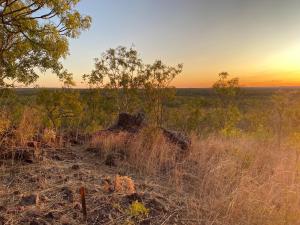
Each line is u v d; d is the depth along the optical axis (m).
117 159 6.21
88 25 8.03
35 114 7.66
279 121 15.83
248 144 8.67
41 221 3.49
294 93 16.55
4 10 6.84
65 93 13.05
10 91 9.51
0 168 4.86
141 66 18.70
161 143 6.96
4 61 8.84
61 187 4.36
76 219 3.65
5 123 6.21
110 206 3.98
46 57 8.84
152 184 5.16
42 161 5.39
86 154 6.49
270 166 6.59
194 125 17.69
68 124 13.48
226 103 19.98
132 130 8.04
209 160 6.55
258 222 4.13
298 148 8.85
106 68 18.88
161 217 3.96
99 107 18.81
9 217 3.51
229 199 4.65
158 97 18.66
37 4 7.02
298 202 4.63
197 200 4.71
